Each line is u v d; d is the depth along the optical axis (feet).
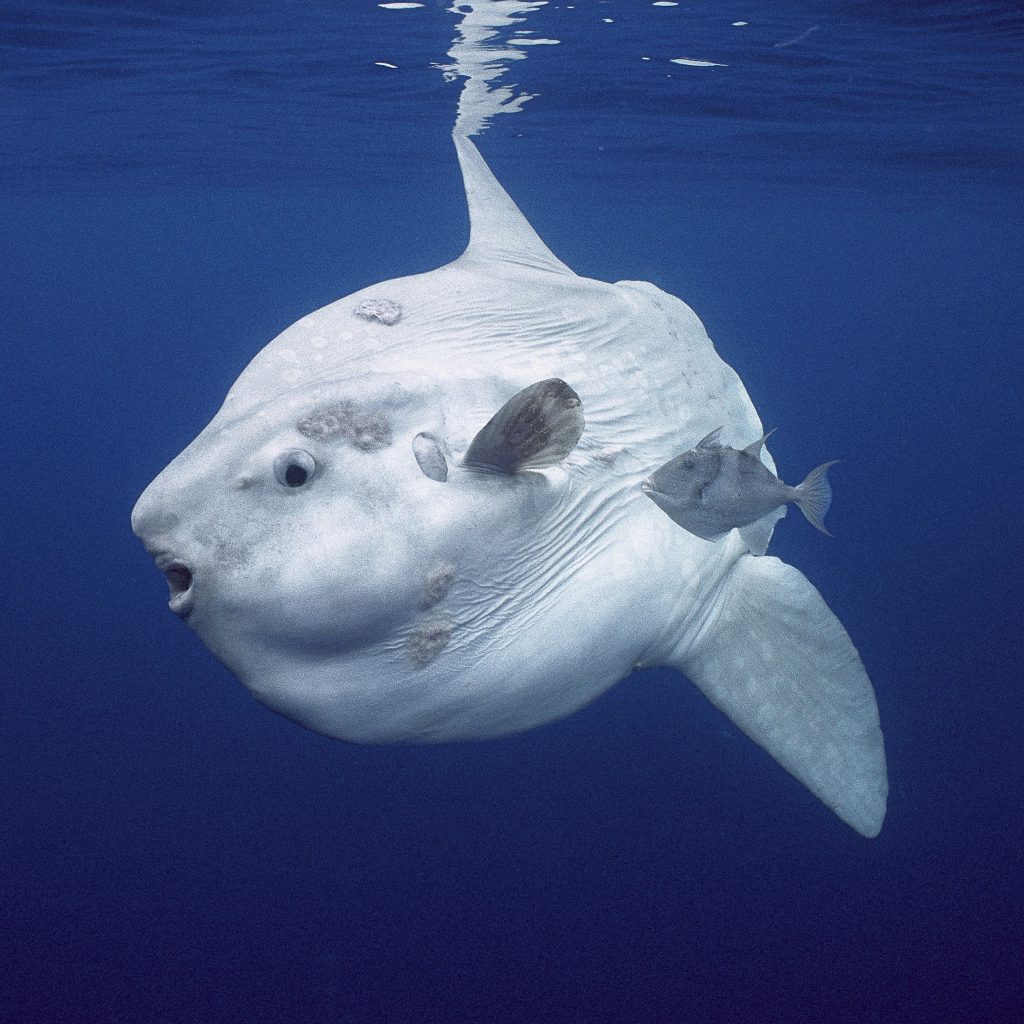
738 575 11.91
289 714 9.28
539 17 36.04
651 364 11.81
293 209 156.35
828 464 9.27
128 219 167.12
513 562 9.47
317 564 8.62
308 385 9.33
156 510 8.68
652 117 58.54
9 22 38.63
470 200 13.39
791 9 34.35
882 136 62.85
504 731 10.09
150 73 47.70
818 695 11.69
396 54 42.91
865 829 11.48
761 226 166.09
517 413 8.81
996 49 38.93
